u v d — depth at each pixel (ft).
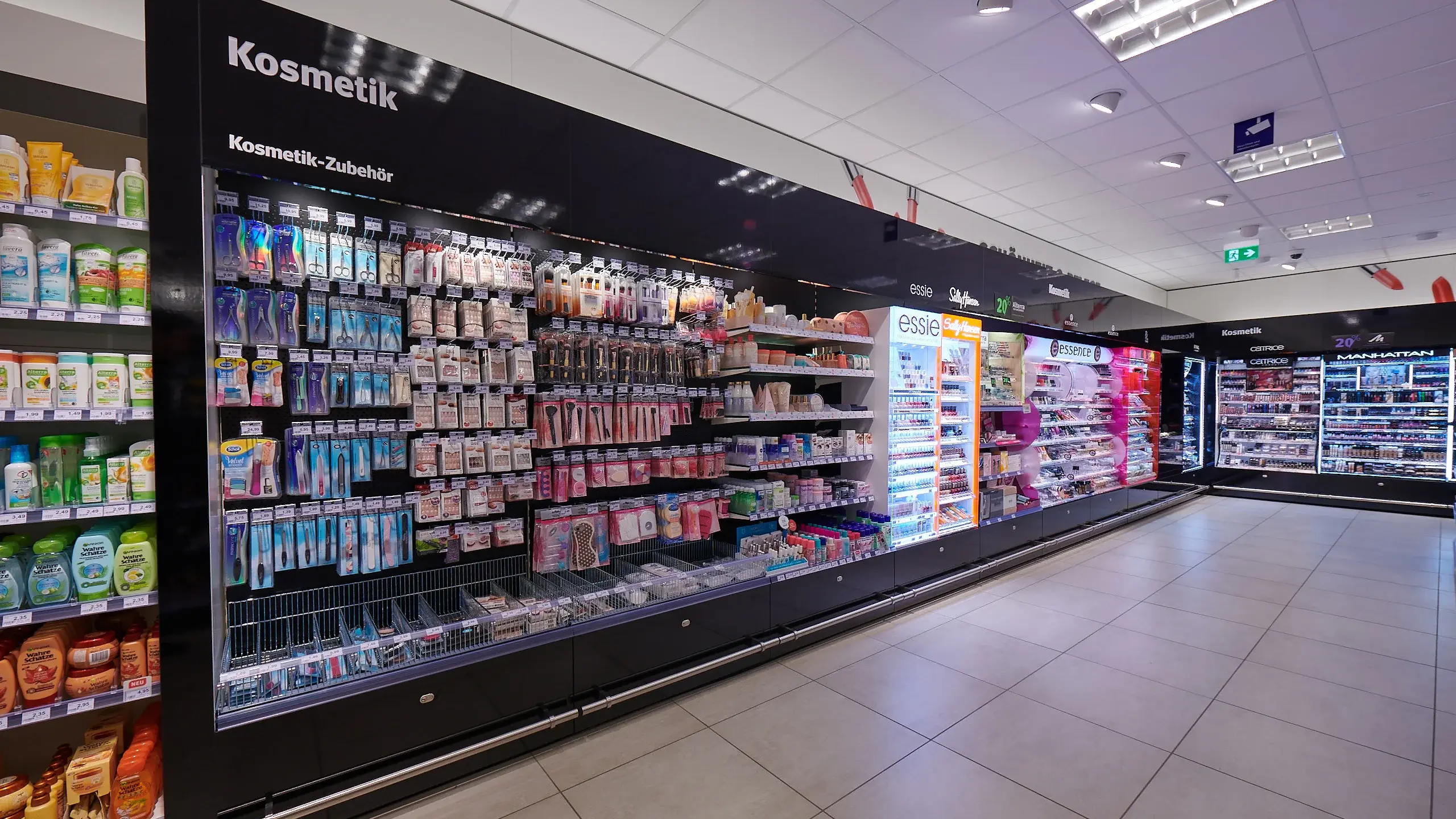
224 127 6.64
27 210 6.42
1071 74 13.06
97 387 6.84
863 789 7.98
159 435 6.35
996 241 23.52
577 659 9.15
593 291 10.23
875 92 13.82
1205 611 14.76
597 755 8.70
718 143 14.62
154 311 6.33
